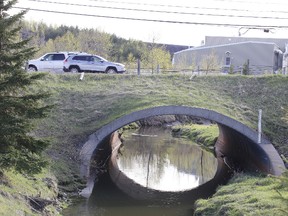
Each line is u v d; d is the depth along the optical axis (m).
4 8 10.63
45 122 22.03
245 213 13.22
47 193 16.19
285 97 24.88
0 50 10.68
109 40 73.31
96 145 21.30
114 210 17.52
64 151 20.69
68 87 25.34
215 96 24.88
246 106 24.16
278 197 10.79
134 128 51.94
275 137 22.06
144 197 20.05
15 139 10.55
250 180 18.52
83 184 19.16
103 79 26.67
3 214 11.39
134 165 29.11
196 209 16.67
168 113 22.06
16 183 14.57
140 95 24.50
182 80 26.72
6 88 10.65
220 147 32.81
